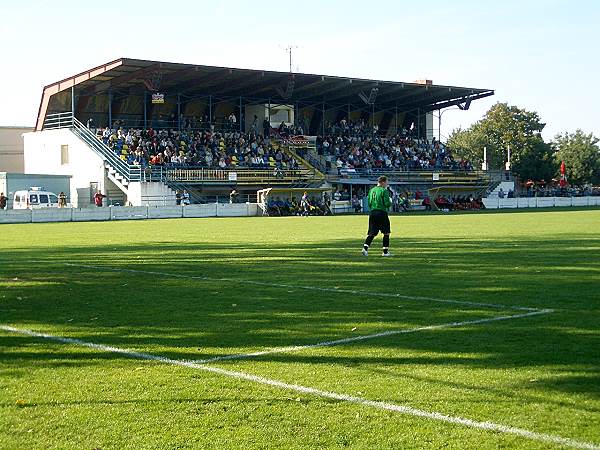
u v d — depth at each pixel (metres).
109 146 57.03
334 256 18.95
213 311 10.45
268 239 25.80
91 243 24.73
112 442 5.21
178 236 28.08
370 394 6.25
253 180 60.31
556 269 15.38
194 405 6.00
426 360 7.38
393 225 34.66
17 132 73.31
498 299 11.34
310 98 71.06
